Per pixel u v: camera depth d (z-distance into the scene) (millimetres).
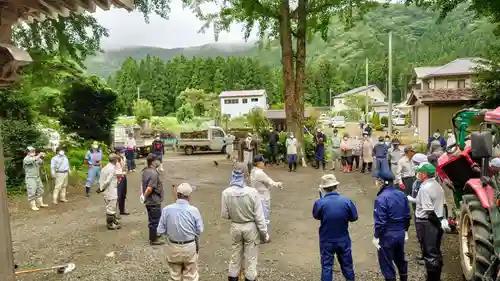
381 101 91438
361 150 17703
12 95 18516
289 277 6562
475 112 7379
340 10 21859
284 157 21000
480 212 5512
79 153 20125
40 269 6793
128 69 108500
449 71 34812
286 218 10258
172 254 5406
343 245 5598
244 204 5750
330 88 97188
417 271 6617
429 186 5879
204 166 21406
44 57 18578
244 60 109250
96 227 9828
